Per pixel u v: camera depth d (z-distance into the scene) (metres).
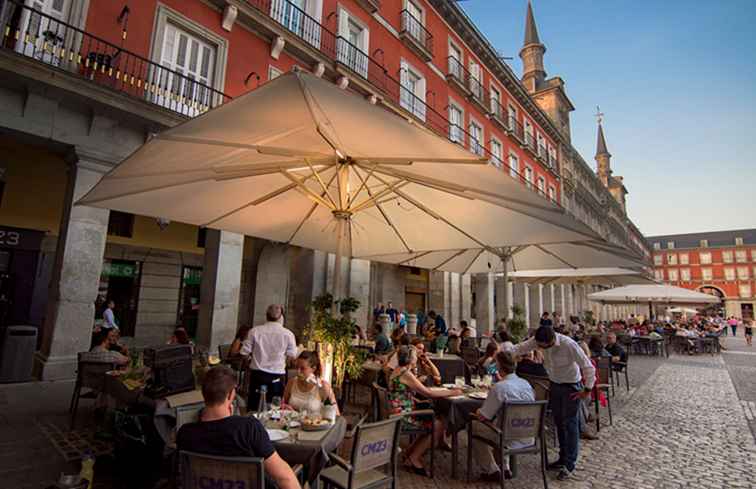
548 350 4.86
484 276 22.69
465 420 4.64
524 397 4.28
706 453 5.46
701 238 90.62
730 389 10.30
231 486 2.29
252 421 2.45
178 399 4.12
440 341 10.85
